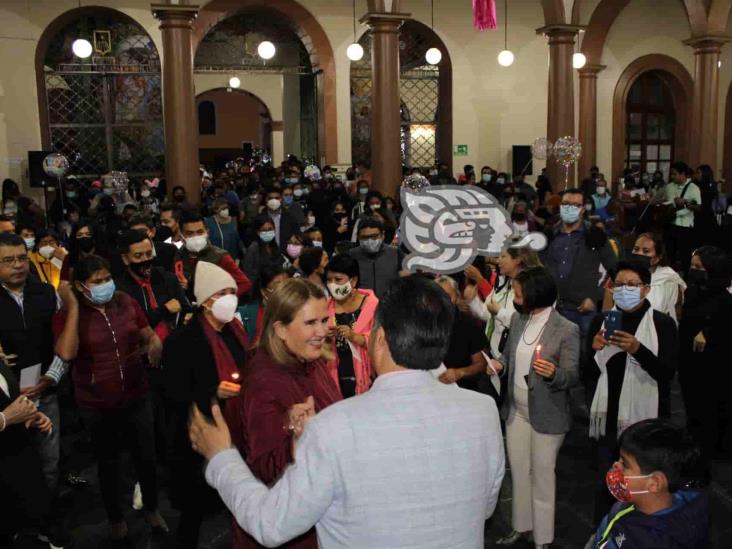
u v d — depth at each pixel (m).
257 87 24.72
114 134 15.38
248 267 7.21
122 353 4.23
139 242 4.93
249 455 2.52
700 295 5.04
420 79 17.03
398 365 1.96
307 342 2.65
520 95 17.03
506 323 4.66
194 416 2.16
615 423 3.90
